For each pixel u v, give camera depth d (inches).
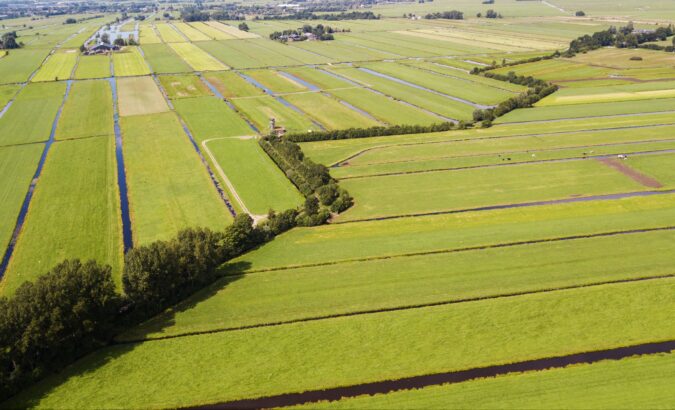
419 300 2415.1
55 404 1883.6
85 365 2060.8
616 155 4301.2
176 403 1895.9
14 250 2871.6
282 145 4284.0
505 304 2374.5
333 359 2081.7
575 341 2149.4
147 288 2294.5
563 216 3265.3
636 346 2122.3
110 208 3358.8
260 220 3243.1
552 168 4052.7
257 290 2522.1
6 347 1916.8
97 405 1883.6
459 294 2450.8
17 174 3914.9
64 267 2160.4
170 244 2475.4
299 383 1969.7
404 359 2075.5
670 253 2751.0
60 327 1987.0
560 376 1962.4
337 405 1868.8
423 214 3346.5
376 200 3548.2
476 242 2918.3
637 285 2481.5
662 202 3432.6
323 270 2684.5
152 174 3912.4
